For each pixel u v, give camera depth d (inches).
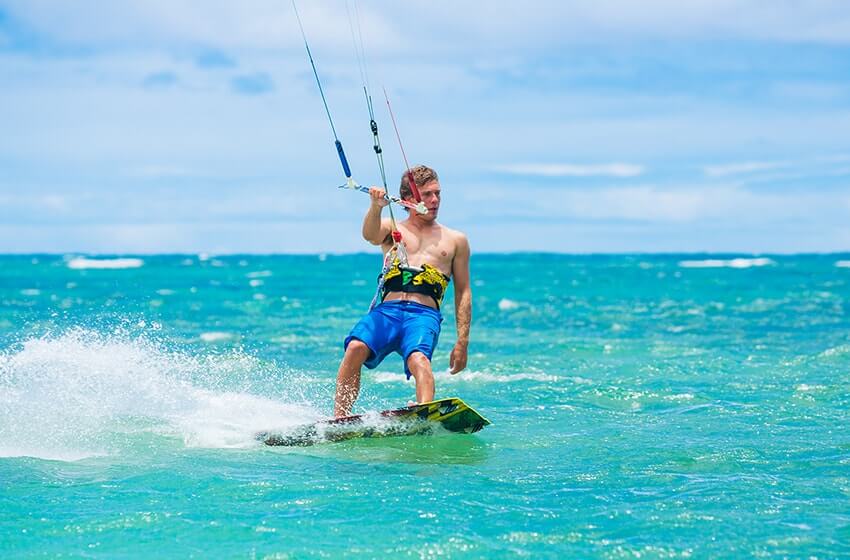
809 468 627.5
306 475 614.9
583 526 497.0
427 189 820.6
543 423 827.4
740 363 1275.8
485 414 878.4
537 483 592.4
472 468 640.4
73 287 4554.6
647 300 3356.3
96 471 624.7
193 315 2485.2
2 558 447.5
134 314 2487.7
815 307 2817.4
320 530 490.0
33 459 658.2
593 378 1135.0
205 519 508.7
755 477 602.2
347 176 791.1
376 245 831.1
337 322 2204.7
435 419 743.7
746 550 458.3
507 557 450.9
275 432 724.7
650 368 1224.8
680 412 884.0
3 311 2583.7
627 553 454.9
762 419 834.8
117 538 477.7
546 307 2903.5
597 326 2101.4
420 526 496.7
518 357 1392.7
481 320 2327.8
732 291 4119.1
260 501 546.0
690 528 492.7
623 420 841.5
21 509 528.4
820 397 956.0
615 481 596.7
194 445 717.9
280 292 4067.4
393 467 643.5
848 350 1344.7
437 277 812.0
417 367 767.7
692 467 636.7
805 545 464.8
